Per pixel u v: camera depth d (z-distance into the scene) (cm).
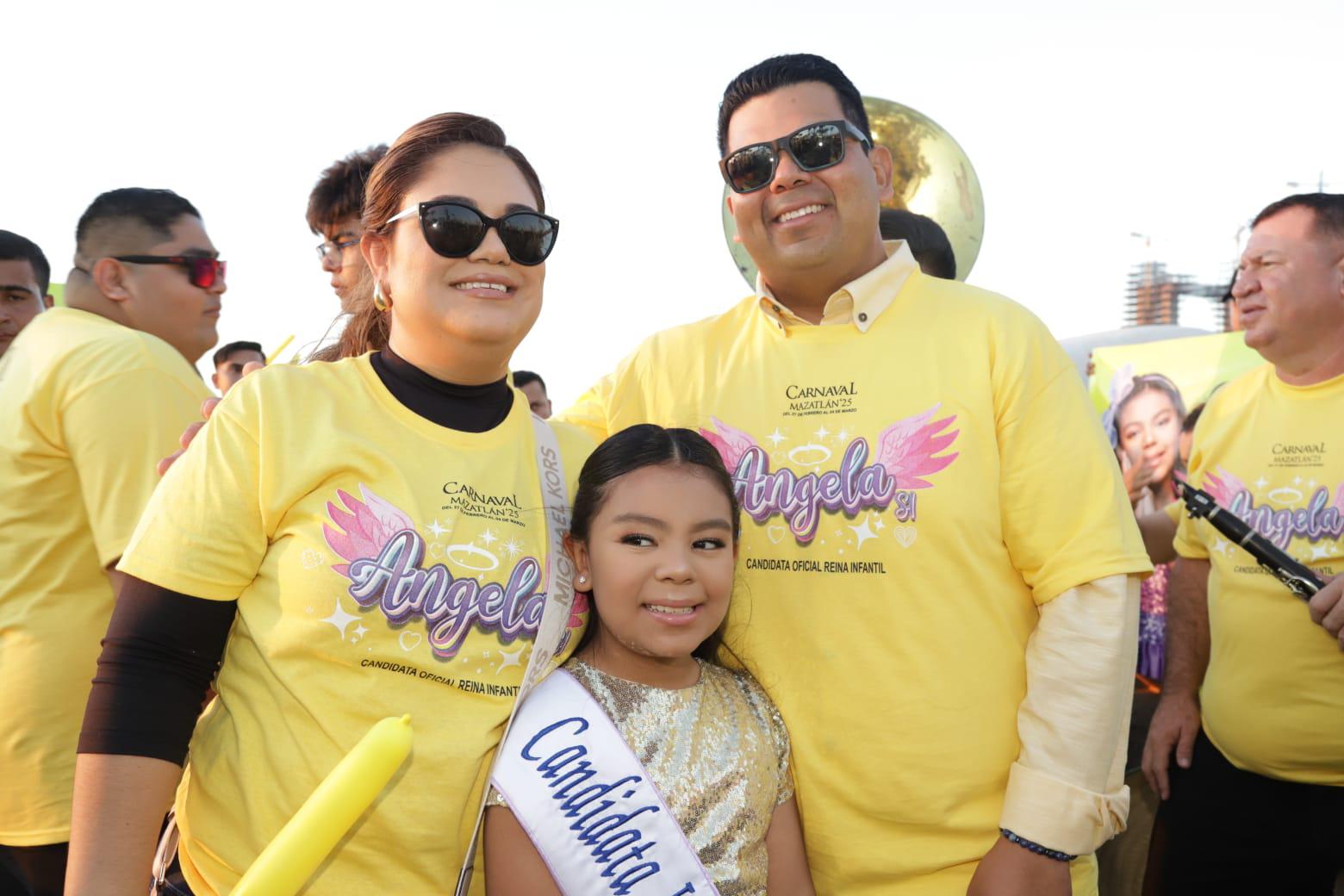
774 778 179
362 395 161
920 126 321
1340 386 283
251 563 152
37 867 238
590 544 176
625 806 165
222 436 153
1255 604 282
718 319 210
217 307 299
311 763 147
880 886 177
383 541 150
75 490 238
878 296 187
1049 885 167
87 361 229
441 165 161
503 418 171
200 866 154
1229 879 299
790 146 181
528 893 163
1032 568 177
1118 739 170
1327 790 275
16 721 234
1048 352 181
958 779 174
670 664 181
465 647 154
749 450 190
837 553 179
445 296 159
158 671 147
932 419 178
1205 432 314
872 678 176
